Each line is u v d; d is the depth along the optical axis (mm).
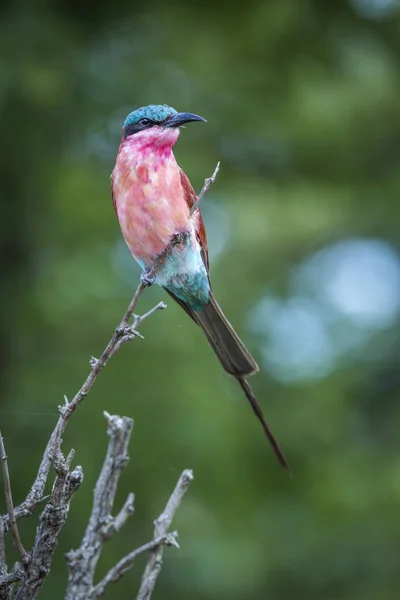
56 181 12219
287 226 15992
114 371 11094
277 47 13594
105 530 4914
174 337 11781
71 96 11852
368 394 14359
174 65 13258
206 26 13414
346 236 16172
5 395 10859
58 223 12477
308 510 12102
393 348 14711
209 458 11117
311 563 11828
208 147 14492
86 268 12406
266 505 11969
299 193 15750
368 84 14594
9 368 11266
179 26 13258
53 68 11539
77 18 12414
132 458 10688
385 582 11945
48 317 11656
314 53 13703
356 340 15203
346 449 13008
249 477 11703
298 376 13867
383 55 14242
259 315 15023
